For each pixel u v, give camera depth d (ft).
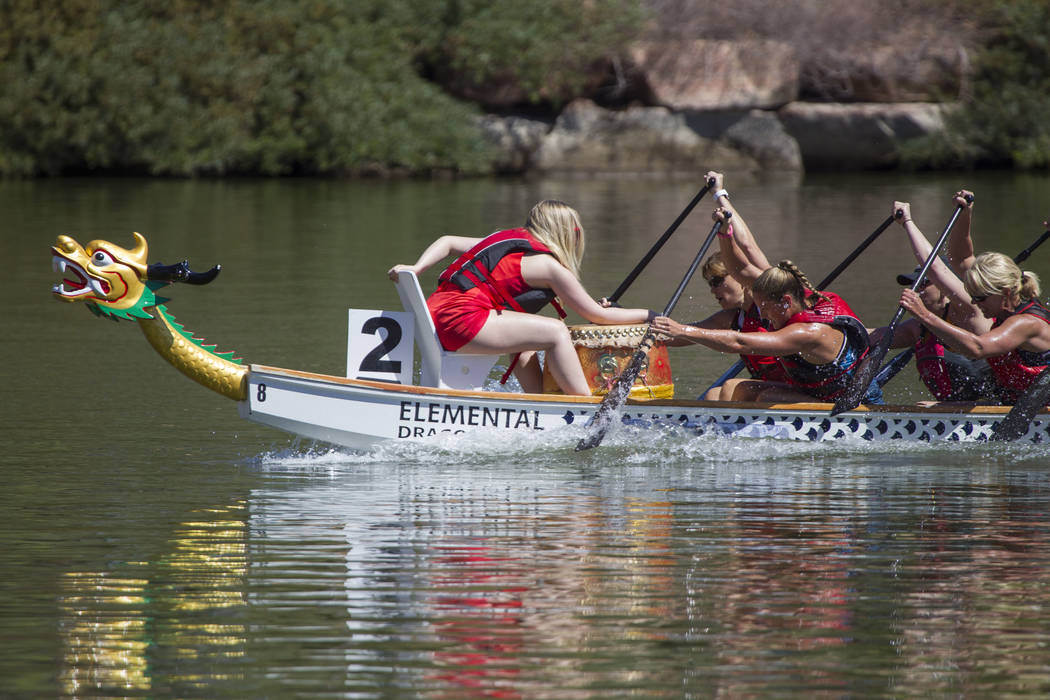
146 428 88.99
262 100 364.58
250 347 119.75
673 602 54.75
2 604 54.29
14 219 240.94
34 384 103.96
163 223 238.48
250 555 60.75
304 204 279.49
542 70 372.99
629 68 386.52
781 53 382.63
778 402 85.20
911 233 91.45
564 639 51.01
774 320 83.10
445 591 56.03
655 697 45.98
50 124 341.82
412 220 245.04
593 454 82.28
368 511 68.44
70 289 76.64
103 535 63.82
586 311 82.38
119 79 340.80
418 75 388.57
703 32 387.55
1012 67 382.83
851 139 381.40
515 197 296.10
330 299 151.53
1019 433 84.69
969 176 358.02
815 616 53.42
